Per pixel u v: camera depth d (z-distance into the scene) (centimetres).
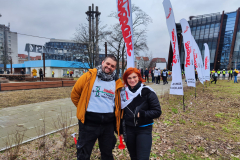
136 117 188
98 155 282
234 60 3931
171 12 536
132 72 200
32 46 4516
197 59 1060
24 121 434
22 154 272
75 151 290
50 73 4056
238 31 3981
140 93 193
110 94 194
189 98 827
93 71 193
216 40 4291
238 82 1828
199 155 292
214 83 1739
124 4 452
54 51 4906
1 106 598
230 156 287
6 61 4988
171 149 312
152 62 4634
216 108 627
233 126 431
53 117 475
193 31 4672
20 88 1054
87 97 186
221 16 4184
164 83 1514
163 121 473
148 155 184
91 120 187
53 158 266
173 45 557
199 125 442
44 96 827
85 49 2134
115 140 213
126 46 470
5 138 325
